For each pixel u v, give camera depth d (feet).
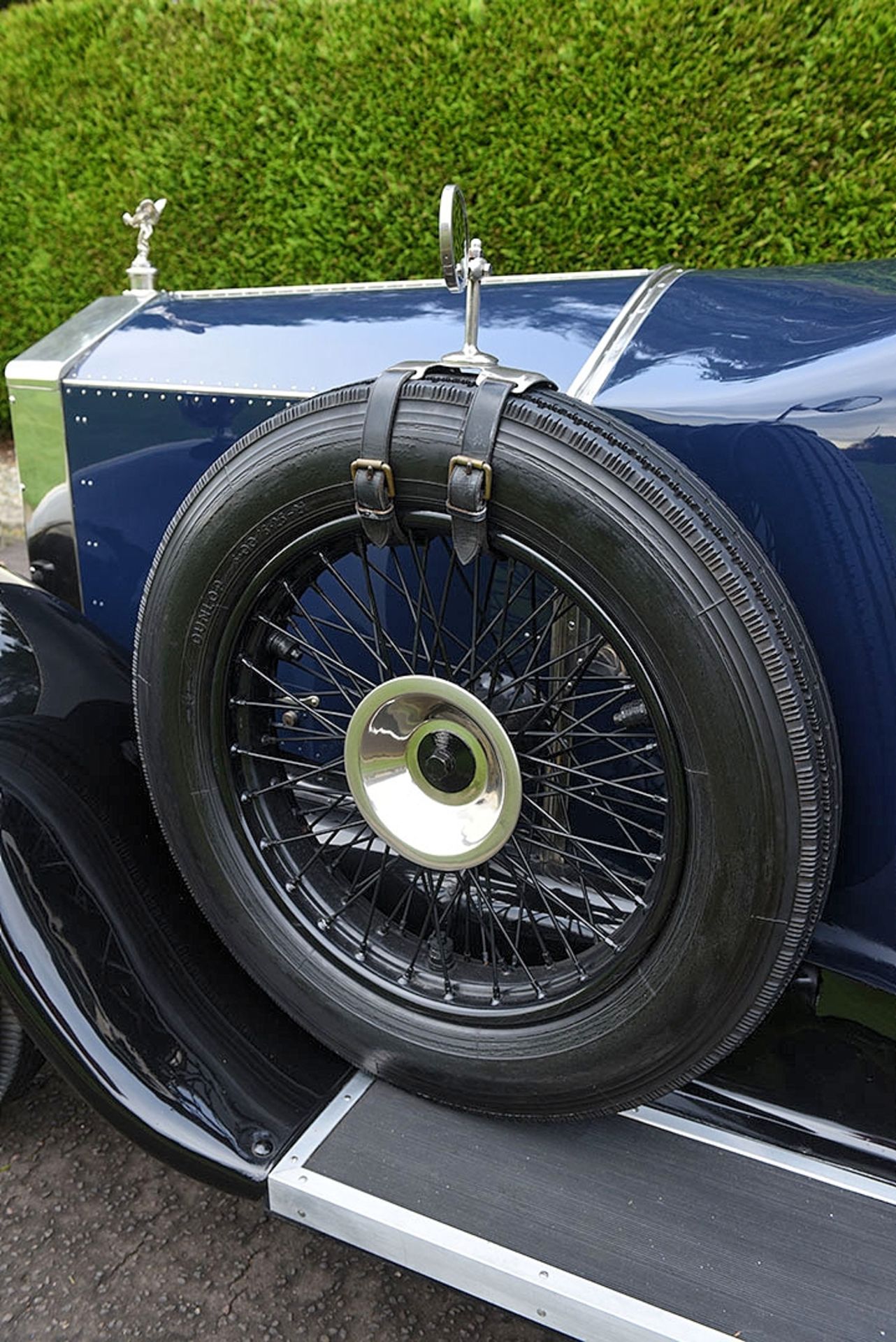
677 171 13.30
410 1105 4.45
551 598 4.06
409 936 4.75
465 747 4.11
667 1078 3.93
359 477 3.77
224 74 16.15
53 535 6.46
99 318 6.42
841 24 11.98
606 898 4.53
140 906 4.84
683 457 4.28
